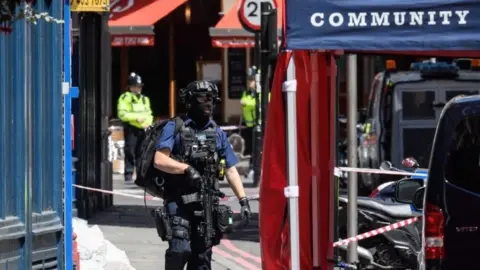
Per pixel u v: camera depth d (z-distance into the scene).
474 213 20.33
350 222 27.98
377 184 48.59
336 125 24.38
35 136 23.78
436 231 20.42
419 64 50.66
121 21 68.12
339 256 29.08
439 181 20.48
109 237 37.78
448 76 49.09
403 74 49.56
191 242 23.45
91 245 28.05
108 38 46.34
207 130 23.80
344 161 48.41
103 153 45.97
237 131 73.50
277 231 23.62
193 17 75.19
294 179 23.03
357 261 28.12
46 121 24.30
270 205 23.62
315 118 24.14
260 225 23.73
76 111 40.09
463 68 51.62
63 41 24.88
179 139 23.50
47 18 17.72
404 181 30.94
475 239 20.28
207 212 23.27
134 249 35.22
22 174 22.98
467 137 20.58
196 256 23.58
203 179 23.34
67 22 24.94
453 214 20.36
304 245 24.33
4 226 22.20
